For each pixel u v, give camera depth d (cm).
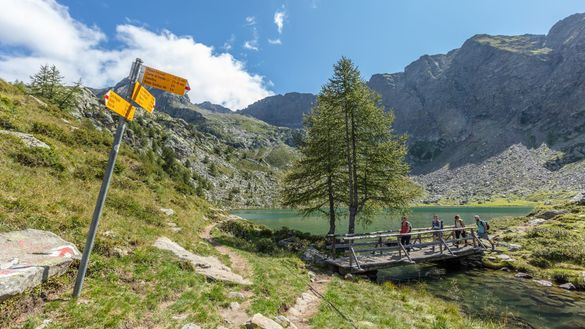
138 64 704
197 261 1198
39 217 985
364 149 2603
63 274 765
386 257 2066
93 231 707
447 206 17150
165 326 684
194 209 2947
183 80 734
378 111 2620
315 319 921
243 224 3027
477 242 2455
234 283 1076
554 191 18225
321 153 2652
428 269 2191
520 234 2833
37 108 2680
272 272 1404
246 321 790
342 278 1708
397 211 2697
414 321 1045
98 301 705
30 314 604
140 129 14750
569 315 1326
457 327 1044
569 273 1812
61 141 2248
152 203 2147
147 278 912
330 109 2644
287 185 2852
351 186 2453
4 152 1479
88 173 1897
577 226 2780
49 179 1466
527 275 1944
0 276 604
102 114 11675
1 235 792
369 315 1030
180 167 13788
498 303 1480
